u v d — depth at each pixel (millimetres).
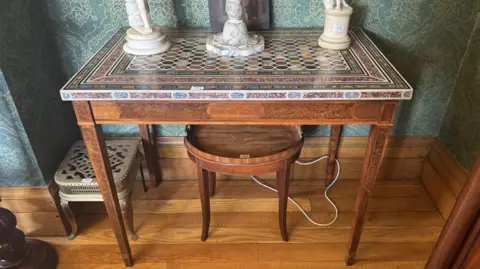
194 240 1604
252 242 1591
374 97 1044
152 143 1780
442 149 1720
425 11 1462
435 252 1248
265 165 1283
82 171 1490
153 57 1250
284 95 1040
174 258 1531
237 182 1896
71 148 1622
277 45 1340
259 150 1315
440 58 1569
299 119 1120
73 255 1546
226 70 1156
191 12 1484
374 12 1470
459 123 1602
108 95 1048
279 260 1517
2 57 1226
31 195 1490
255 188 1860
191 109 1103
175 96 1048
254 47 1269
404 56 1572
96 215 1717
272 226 1661
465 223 1131
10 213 1358
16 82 1299
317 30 1479
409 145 1806
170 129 1759
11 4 1269
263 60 1224
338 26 1276
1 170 1448
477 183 1045
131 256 1488
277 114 1108
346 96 1040
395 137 1794
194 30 1481
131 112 1109
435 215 1711
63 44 1546
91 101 1083
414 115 1730
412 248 1562
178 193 1837
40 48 1452
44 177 1482
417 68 1600
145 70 1161
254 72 1142
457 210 1121
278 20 1500
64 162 1538
